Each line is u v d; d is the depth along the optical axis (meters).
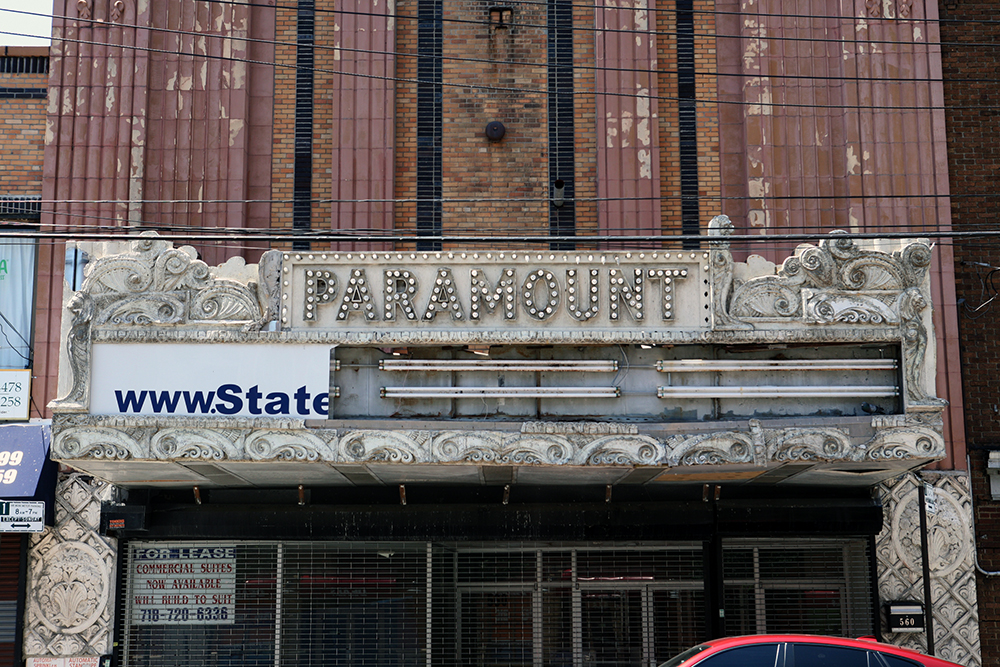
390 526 13.57
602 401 11.74
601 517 13.57
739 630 14.14
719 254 11.79
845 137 15.52
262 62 15.48
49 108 15.45
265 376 11.46
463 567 14.23
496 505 13.59
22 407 14.95
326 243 15.48
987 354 15.27
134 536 13.80
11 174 15.72
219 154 15.49
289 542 14.28
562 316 11.70
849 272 11.80
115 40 15.66
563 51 16.14
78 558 14.56
